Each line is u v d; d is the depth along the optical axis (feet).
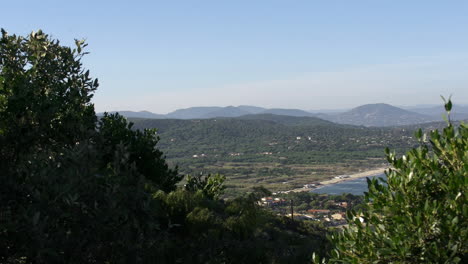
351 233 15.47
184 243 30.60
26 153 20.94
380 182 15.87
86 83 31.73
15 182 16.20
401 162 15.47
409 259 13.73
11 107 21.88
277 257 33.27
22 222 14.37
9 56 29.43
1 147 20.12
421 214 13.80
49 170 16.85
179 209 35.94
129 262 17.88
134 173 20.02
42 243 14.19
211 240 30.94
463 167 14.26
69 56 31.37
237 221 36.14
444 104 15.21
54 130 23.34
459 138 14.83
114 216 17.17
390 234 14.49
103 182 18.35
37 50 30.63
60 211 15.58
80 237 16.33
